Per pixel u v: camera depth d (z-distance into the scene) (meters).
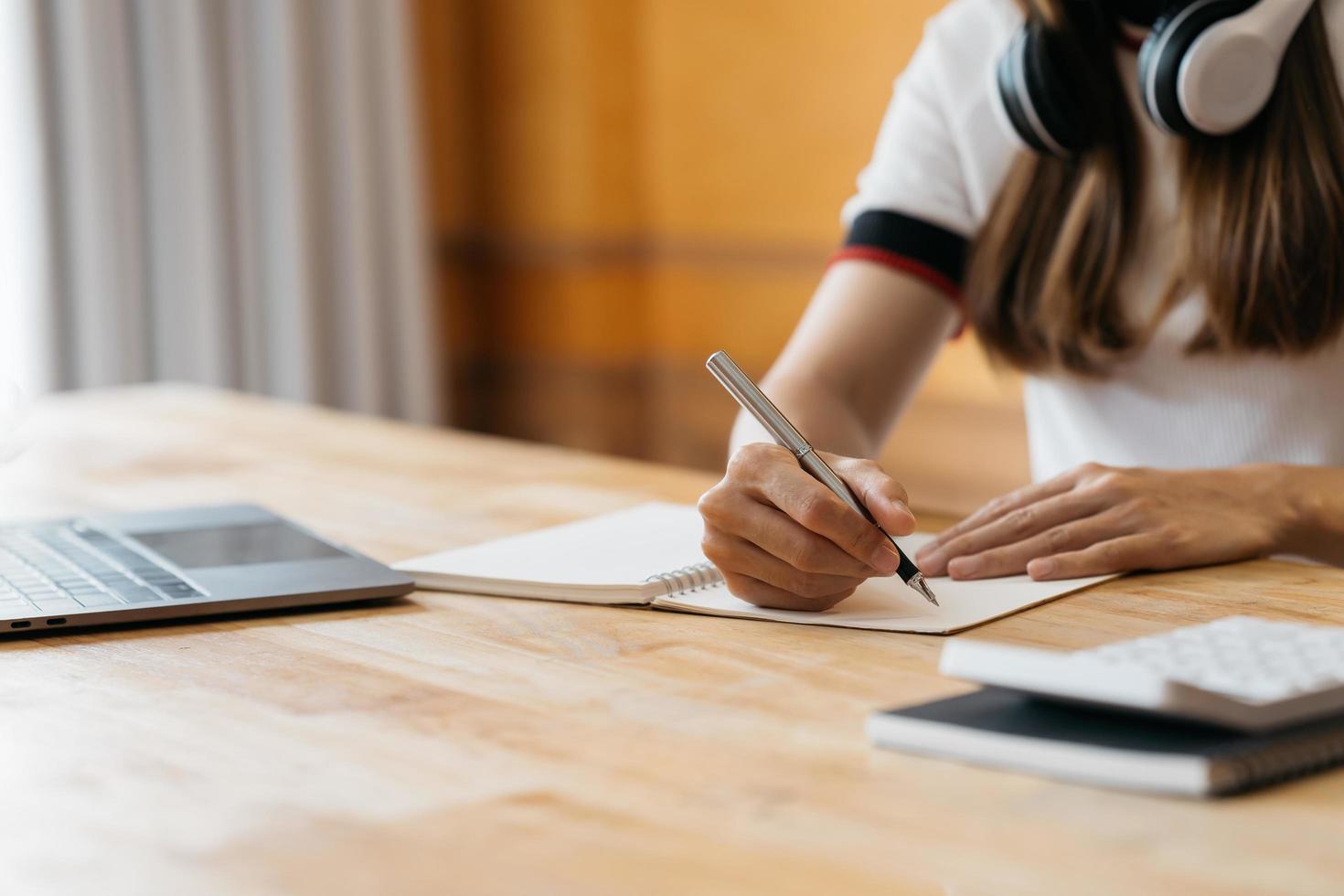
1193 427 1.51
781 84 3.59
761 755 0.69
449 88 4.07
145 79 3.31
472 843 0.60
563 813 0.63
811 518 0.94
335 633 0.95
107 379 3.23
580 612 1.00
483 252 4.13
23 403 1.62
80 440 1.85
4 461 1.59
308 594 1.01
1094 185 1.43
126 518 1.31
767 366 3.73
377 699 0.80
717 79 3.71
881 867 0.56
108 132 3.19
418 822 0.62
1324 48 1.31
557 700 0.79
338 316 3.71
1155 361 1.51
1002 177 1.55
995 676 0.69
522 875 0.57
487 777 0.67
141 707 0.79
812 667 0.84
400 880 0.56
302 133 3.55
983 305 1.53
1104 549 1.05
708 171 3.78
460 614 1.00
